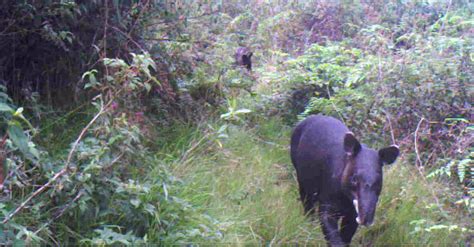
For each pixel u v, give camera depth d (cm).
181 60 694
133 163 496
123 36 610
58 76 611
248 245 495
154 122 632
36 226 416
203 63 744
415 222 529
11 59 586
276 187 597
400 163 632
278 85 838
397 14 1180
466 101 711
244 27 1105
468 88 712
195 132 625
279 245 512
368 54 866
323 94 798
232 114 473
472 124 669
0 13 557
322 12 1179
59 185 410
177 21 660
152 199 471
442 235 541
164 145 596
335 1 1200
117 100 521
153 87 646
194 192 527
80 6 561
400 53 797
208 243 464
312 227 545
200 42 721
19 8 545
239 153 634
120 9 618
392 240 547
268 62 1003
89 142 465
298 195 600
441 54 767
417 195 586
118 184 438
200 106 685
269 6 1190
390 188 597
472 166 628
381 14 1175
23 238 404
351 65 858
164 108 655
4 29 563
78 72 606
